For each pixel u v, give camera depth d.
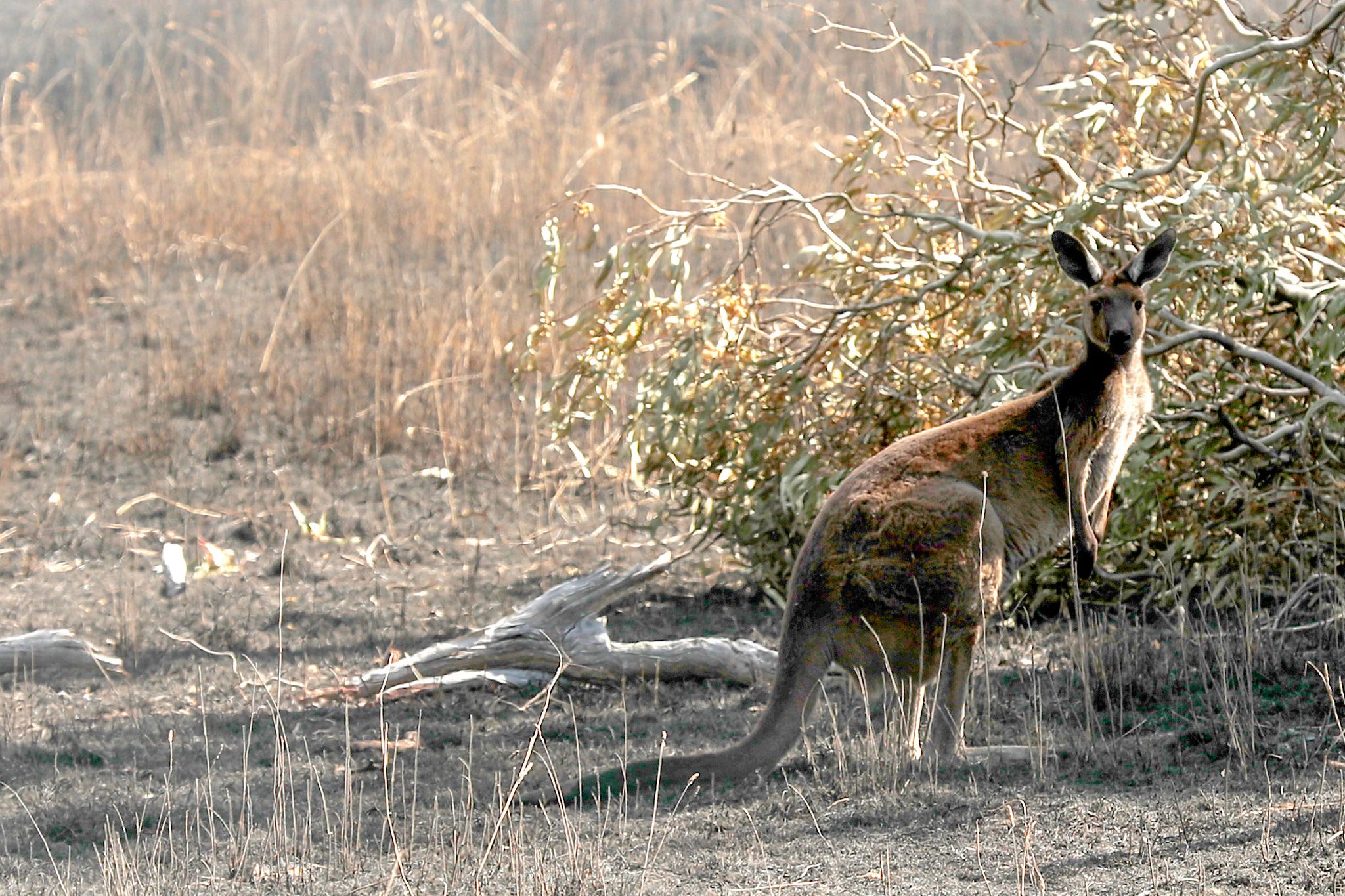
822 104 26.44
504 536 14.61
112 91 30.55
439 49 29.77
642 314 12.10
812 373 12.39
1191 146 10.91
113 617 12.38
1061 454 9.21
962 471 9.02
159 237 23.38
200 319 20.52
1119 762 8.56
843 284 12.77
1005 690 10.13
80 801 8.59
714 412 12.01
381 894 7.13
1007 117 13.70
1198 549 11.30
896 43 12.30
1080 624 9.52
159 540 14.46
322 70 31.22
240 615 12.44
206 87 29.38
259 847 7.82
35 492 15.61
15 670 11.09
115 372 18.89
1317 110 10.80
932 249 12.45
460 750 9.50
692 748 9.45
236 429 17.00
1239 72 11.26
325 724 10.05
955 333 12.44
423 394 17.61
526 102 25.69
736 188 12.20
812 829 7.84
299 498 15.51
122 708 10.43
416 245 22.61
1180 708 9.52
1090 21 12.84
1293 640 10.37
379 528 14.77
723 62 28.20
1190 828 7.50
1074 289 11.02
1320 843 7.14
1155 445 11.12
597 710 10.29
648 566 11.31
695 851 7.59
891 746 8.70
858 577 8.58
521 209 23.11
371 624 12.23
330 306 20.05
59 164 26.14
